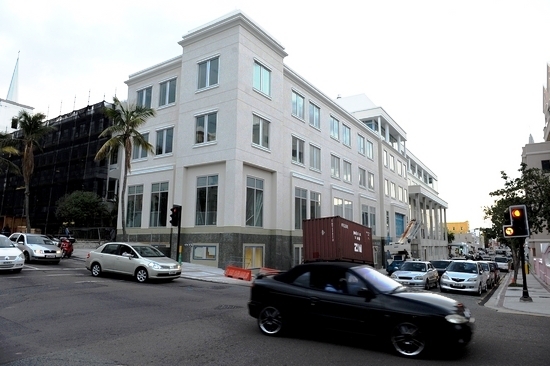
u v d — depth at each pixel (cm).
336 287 723
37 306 1030
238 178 2381
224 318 920
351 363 601
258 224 2573
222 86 2505
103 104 4638
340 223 1839
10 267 1630
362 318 676
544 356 650
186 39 2716
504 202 2300
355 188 3988
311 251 1884
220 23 2547
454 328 623
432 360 623
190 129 2633
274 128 2748
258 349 669
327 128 3550
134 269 1620
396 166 5300
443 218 7588
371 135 4562
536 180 2222
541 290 1958
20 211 5450
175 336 751
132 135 2658
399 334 646
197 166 2583
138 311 992
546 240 4044
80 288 1352
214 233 2397
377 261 4319
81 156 4700
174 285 1573
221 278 1923
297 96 3141
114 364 588
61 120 5088
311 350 666
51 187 4991
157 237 2695
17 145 4353
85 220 3903
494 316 1079
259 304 782
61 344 692
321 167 3369
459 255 8375
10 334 759
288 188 2873
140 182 2922
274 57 2816
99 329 801
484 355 655
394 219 4872
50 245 2208
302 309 731
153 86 3003
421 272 2027
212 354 639
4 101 6088
